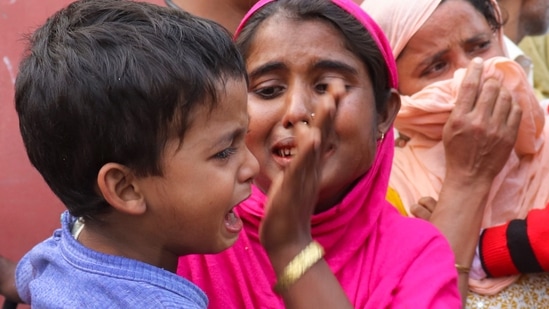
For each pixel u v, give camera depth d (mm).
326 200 2045
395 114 2203
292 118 1925
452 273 2016
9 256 3369
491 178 2553
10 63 3398
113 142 1564
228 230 1724
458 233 2492
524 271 2463
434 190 2668
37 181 3396
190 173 1603
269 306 1994
